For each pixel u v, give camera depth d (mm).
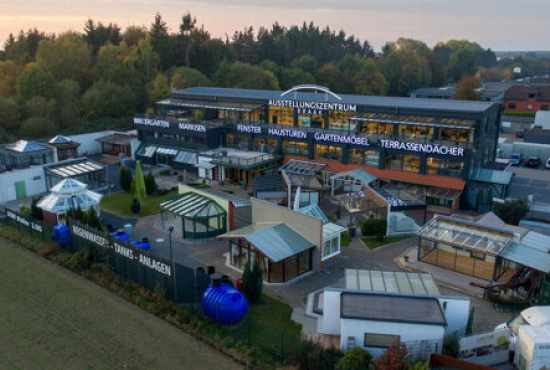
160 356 31484
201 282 37469
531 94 133500
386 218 55125
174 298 37656
